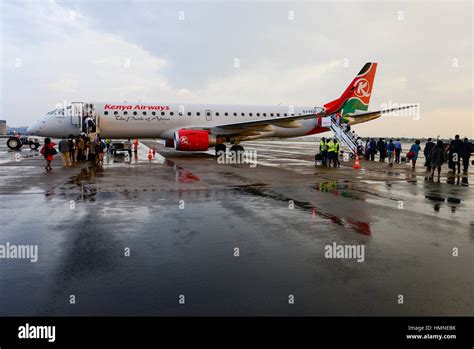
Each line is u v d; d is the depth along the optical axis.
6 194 9.86
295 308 3.58
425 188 12.01
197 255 5.06
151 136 26.00
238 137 27.08
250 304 3.65
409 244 5.67
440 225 6.91
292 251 5.28
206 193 10.29
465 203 9.23
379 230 6.50
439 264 4.78
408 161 25.86
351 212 8.00
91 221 6.90
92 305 3.61
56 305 3.60
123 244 5.51
